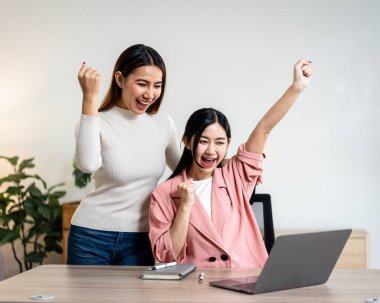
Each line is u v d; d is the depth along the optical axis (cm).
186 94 510
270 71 504
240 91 506
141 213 268
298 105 505
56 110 525
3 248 533
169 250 242
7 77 526
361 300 185
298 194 506
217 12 506
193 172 262
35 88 525
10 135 528
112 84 263
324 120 503
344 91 502
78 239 268
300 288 203
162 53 511
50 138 526
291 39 504
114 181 263
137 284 207
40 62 523
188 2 508
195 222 246
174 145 283
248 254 249
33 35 523
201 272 225
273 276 194
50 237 501
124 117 264
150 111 271
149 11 511
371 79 500
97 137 245
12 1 523
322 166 505
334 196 504
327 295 192
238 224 252
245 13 505
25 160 500
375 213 502
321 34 501
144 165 265
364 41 500
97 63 516
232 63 506
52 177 527
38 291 197
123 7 512
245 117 506
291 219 507
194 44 508
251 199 281
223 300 184
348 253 469
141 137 266
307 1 502
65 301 184
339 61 502
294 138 505
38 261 496
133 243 266
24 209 498
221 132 252
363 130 501
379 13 499
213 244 244
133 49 254
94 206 267
